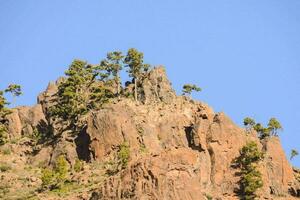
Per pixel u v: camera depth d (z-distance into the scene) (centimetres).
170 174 16325
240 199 18550
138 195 15925
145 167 16375
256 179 18738
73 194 18062
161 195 15900
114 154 19588
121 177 16625
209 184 18788
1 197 18250
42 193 18475
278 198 19200
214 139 19550
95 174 18900
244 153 19462
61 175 18888
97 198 16600
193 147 19612
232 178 19000
